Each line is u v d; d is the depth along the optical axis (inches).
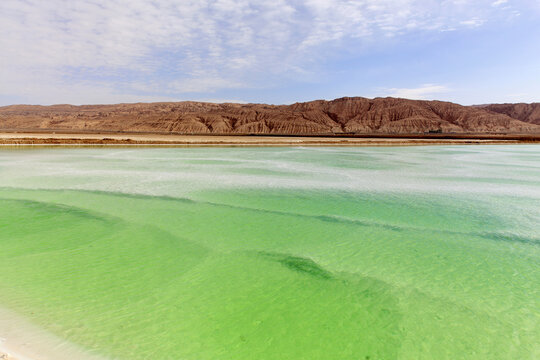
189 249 326.3
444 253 331.6
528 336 207.5
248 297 242.8
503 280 278.2
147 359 174.9
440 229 401.7
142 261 296.2
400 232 388.8
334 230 392.2
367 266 299.7
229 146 1788.9
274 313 224.1
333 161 1099.9
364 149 1729.8
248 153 1369.3
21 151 1291.8
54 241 338.3
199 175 748.0
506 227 411.5
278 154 1339.8
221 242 346.3
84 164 919.7
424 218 444.1
